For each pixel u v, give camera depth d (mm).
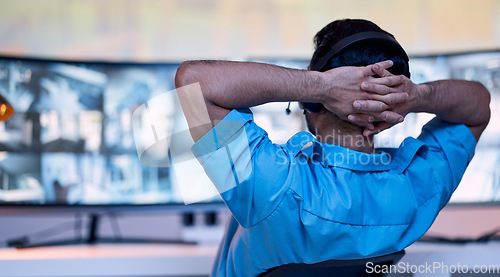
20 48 3418
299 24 3473
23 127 2463
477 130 1291
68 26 3449
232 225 1220
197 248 2271
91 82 2504
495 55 2453
